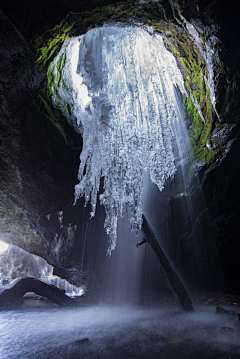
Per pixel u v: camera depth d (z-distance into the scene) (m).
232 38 4.51
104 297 8.15
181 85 6.55
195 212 8.02
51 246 7.43
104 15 4.46
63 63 5.92
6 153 5.80
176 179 8.30
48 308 6.52
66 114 6.61
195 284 8.66
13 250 10.25
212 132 6.44
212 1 4.12
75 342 3.69
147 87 7.38
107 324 4.76
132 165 7.99
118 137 7.79
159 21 4.78
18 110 5.41
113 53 6.82
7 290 6.52
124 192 7.92
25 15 4.03
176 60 5.95
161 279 9.45
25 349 3.45
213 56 4.93
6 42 4.29
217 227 7.77
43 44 4.57
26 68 4.84
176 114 7.36
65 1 3.99
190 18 4.48
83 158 6.98
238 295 8.00
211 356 3.19
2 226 7.34
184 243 8.60
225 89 5.30
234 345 3.56
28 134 5.80
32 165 6.20
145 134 7.88
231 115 5.74
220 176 7.01
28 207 6.73
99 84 6.67
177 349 3.42
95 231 8.09
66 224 7.25
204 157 7.13
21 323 4.87
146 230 6.04
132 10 4.42
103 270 8.52
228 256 8.02
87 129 7.30
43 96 5.72
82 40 6.18
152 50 6.29
